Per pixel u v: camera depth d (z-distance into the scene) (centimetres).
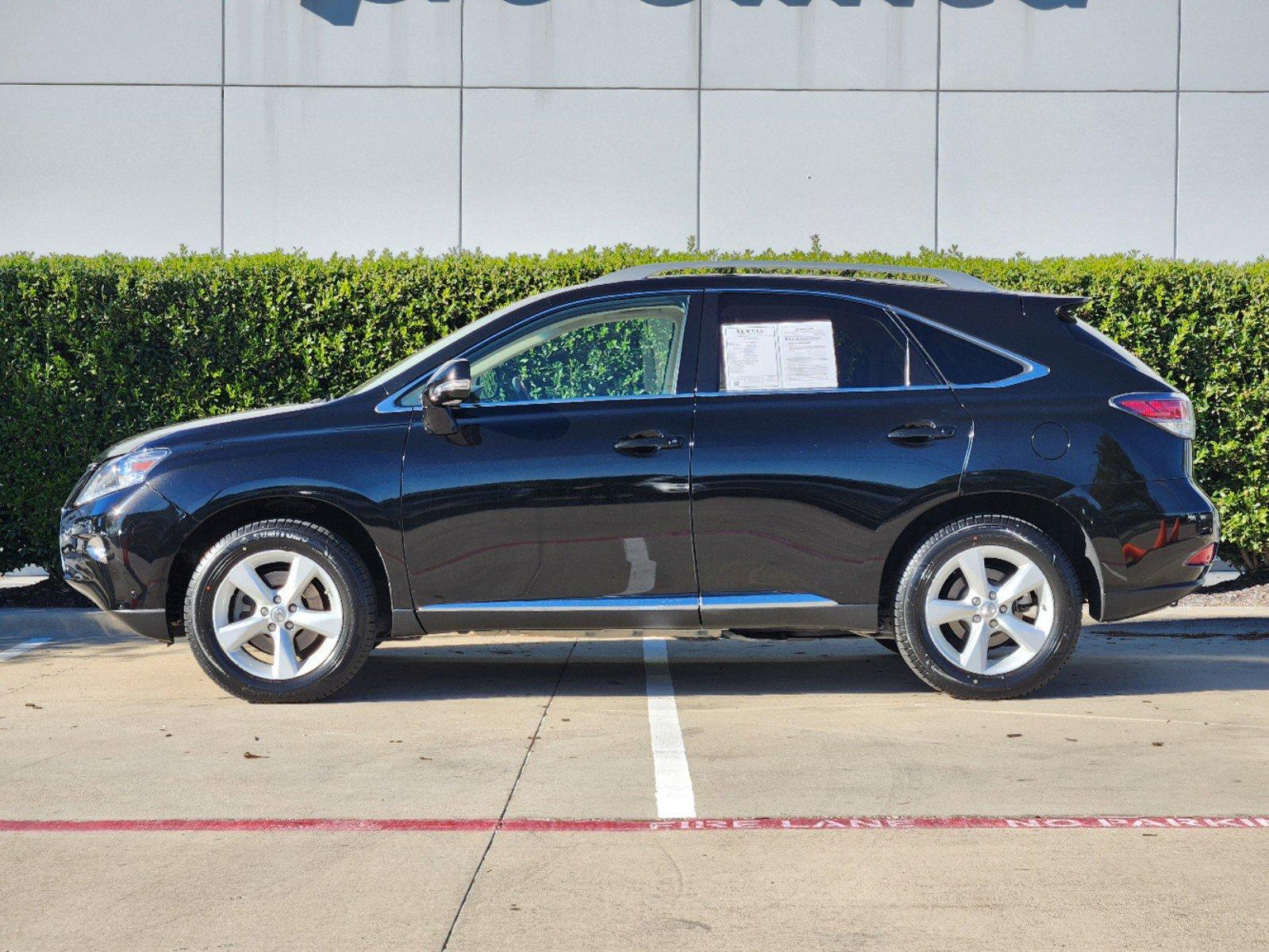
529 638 831
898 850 391
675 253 927
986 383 609
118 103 1246
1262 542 922
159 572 599
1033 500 612
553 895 354
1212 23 1262
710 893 355
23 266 888
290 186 1249
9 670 702
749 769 484
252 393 899
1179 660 722
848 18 1255
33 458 893
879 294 620
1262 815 426
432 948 318
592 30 1252
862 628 604
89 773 482
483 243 1255
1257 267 898
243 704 603
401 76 1250
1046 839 400
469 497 593
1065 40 1261
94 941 323
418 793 454
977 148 1261
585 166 1255
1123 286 899
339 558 596
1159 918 336
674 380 608
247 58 1247
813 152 1257
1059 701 608
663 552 593
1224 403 903
